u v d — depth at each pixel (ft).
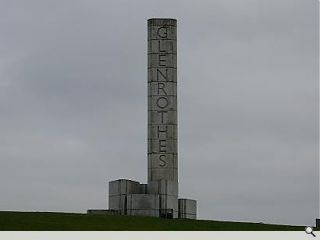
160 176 187.83
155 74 190.49
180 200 188.55
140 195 183.42
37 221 137.28
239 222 156.76
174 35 191.21
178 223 149.69
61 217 144.25
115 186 186.29
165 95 189.88
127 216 156.46
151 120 189.67
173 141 189.26
